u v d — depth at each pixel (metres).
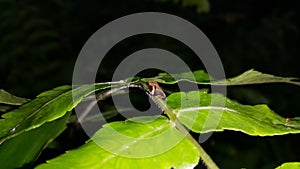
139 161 0.28
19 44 0.85
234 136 0.74
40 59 0.83
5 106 0.40
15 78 0.79
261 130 0.30
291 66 1.24
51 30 0.92
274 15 1.50
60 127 0.35
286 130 0.31
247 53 1.20
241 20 1.52
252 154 0.72
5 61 0.83
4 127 0.30
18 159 0.32
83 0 1.42
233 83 0.33
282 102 1.03
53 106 0.29
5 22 0.88
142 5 1.45
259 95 0.84
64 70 0.80
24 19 0.89
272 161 0.73
